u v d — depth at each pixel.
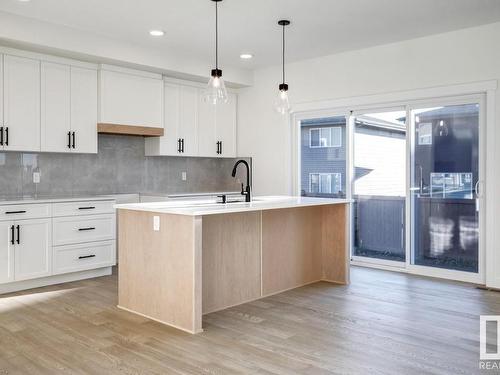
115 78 5.30
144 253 3.67
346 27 4.67
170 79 5.98
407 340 3.12
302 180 6.23
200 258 3.30
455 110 4.90
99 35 4.87
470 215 4.82
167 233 3.47
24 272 4.49
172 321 3.45
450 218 4.96
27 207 4.50
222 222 3.87
